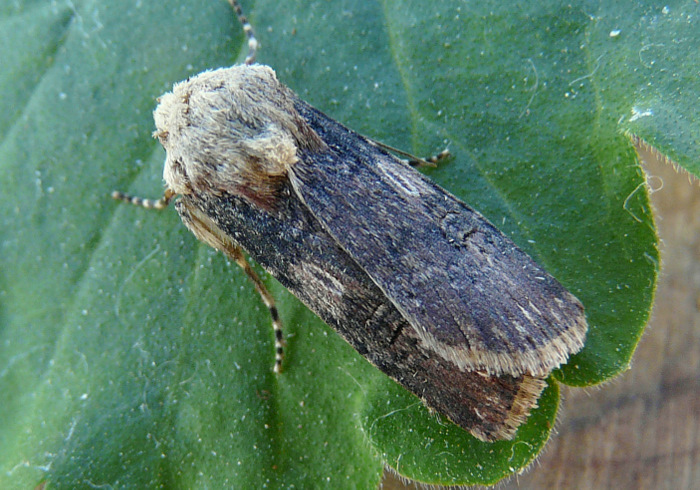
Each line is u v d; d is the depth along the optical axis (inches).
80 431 2.5
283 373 2.5
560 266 2.5
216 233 2.5
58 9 2.6
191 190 2.4
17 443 2.5
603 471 3.0
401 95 2.6
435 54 2.5
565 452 3.0
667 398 3.0
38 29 2.6
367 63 2.6
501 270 2.3
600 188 2.4
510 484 3.0
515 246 2.3
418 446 2.4
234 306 2.5
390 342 2.4
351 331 2.4
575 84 2.5
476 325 2.3
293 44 2.6
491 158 2.5
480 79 2.5
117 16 2.6
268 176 2.4
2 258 2.6
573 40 2.5
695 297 3.0
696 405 3.0
